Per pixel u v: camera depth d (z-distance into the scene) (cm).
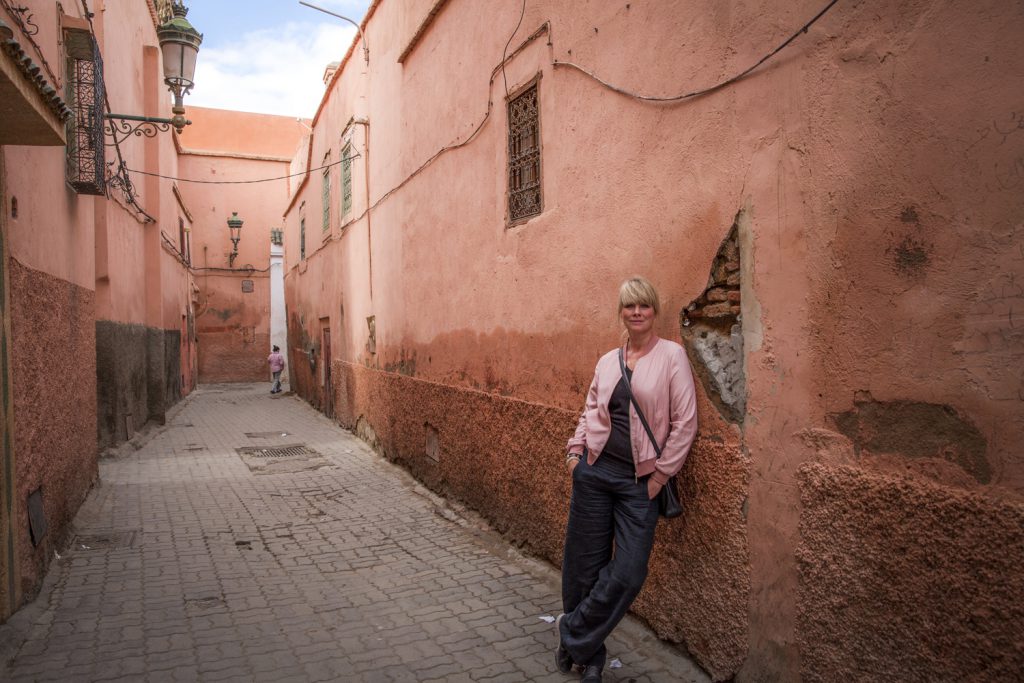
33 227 482
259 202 2734
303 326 1908
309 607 450
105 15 991
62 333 574
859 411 262
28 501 450
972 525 221
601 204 422
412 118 821
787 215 291
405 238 858
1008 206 214
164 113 1638
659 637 372
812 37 279
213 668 364
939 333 234
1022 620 208
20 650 383
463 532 604
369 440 1077
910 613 241
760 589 305
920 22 238
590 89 433
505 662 367
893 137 248
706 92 335
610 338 413
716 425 330
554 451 478
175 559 553
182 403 1900
